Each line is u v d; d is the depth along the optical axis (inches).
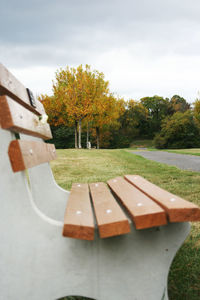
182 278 78.2
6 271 53.1
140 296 56.6
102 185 96.7
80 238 49.5
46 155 81.8
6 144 52.4
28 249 53.4
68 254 54.4
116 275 55.8
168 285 75.5
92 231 49.5
